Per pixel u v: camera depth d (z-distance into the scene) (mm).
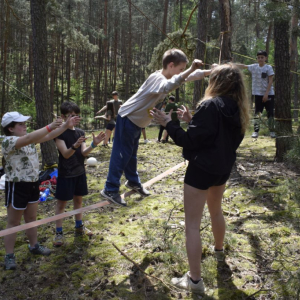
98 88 34375
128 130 3113
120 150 3154
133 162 3504
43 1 7375
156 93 2900
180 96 17984
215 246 3389
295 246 3533
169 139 11758
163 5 36031
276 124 3686
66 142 3770
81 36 20844
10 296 3043
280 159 6324
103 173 7297
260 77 6582
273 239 3705
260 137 8930
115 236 4059
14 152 3352
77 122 3287
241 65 3098
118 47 45719
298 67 17641
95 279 3234
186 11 21781
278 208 4473
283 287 2918
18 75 32375
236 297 2871
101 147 10352
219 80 2709
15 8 21156
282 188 4258
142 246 3766
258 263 3320
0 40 24875
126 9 38656
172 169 4199
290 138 3732
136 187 3555
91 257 3619
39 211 5191
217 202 3135
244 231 3938
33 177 3482
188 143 2607
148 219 4469
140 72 44438
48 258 3672
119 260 3523
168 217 4477
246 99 2732
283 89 5730
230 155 2727
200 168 2654
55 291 3086
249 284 3033
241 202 4770
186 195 2811
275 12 3809
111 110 10273
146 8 39312
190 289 2959
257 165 6285
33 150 3514
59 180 3828
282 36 5648
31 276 3350
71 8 21625
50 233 4293
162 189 5691
